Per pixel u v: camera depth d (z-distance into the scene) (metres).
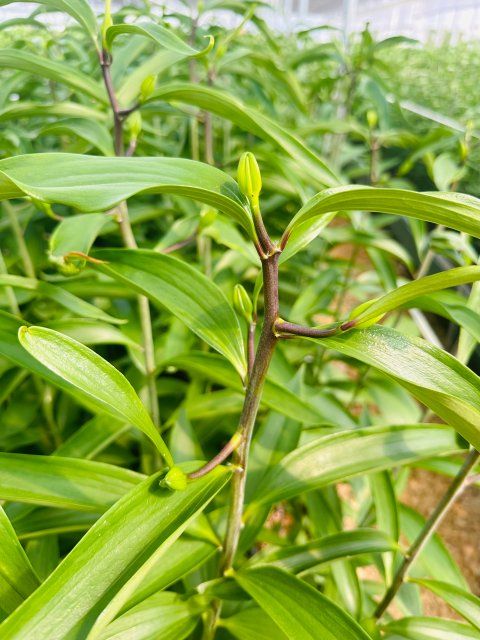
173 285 0.33
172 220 0.89
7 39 1.37
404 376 0.21
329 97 1.14
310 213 0.20
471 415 0.20
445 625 0.43
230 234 0.54
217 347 0.30
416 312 1.34
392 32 3.73
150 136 0.86
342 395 0.93
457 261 0.50
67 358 0.24
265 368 0.25
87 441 0.47
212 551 0.36
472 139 0.70
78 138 0.66
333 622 0.28
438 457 0.53
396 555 0.48
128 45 0.51
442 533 0.90
